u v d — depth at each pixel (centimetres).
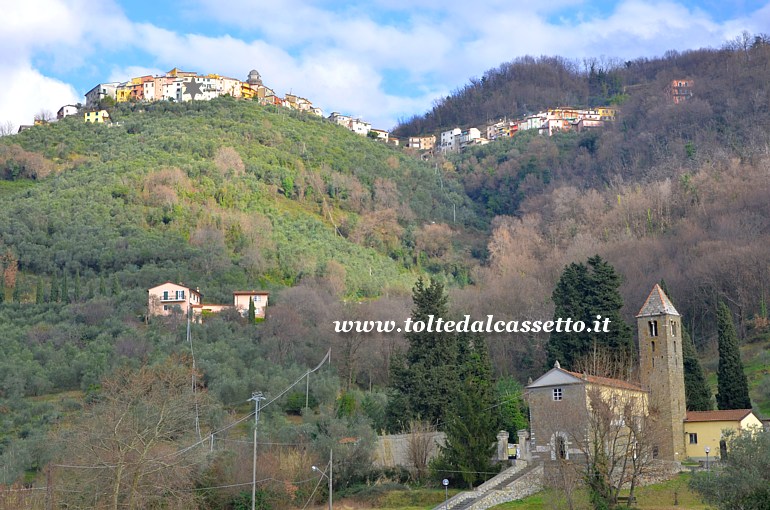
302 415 11381
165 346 13225
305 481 9062
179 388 10369
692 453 8981
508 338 13600
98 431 8112
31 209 19175
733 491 6384
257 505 8681
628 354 10438
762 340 13312
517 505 8006
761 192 17725
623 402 8356
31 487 8519
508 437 9612
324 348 14000
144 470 7831
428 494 8688
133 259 17712
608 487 7656
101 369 12412
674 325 9356
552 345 10700
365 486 9138
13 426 10869
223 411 10912
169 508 7950
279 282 18875
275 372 12700
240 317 15538
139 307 15412
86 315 14650
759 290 14112
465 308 15138
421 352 10356
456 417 9012
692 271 14338
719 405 10131
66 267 17388
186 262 17912
